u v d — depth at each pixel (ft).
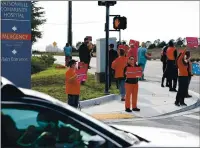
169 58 61.67
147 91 62.13
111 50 63.10
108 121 40.40
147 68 131.75
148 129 15.38
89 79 75.00
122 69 52.29
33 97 11.58
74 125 11.89
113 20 55.11
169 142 12.51
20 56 36.32
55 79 75.72
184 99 54.95
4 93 11.15
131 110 46.44
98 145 11.48
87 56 66.95
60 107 11.84
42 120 11.73
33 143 12.01
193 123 40.16
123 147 11.80
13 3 35.09
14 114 11.42
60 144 12.03
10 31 35.37
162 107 49.01
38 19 138.72
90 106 48.91
